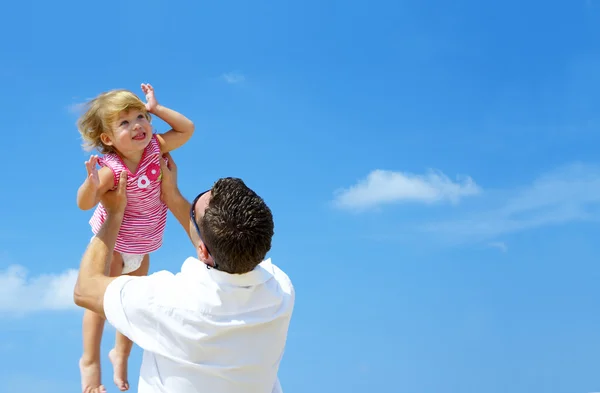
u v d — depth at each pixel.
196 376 2.25
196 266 2.28
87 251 2.65
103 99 3.27
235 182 2.28
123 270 3.45
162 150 3.47
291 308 2.41
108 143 3.28
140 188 3.30
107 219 2.85
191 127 3.52
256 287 2.27
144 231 3.41
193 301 2.21
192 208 2.38
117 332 3.34
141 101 3.33
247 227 2.15
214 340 2.22
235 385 2.29
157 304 2.22
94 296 2.38
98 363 3.21
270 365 2.36
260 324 2.28
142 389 2.32
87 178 2.98
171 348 2.23
